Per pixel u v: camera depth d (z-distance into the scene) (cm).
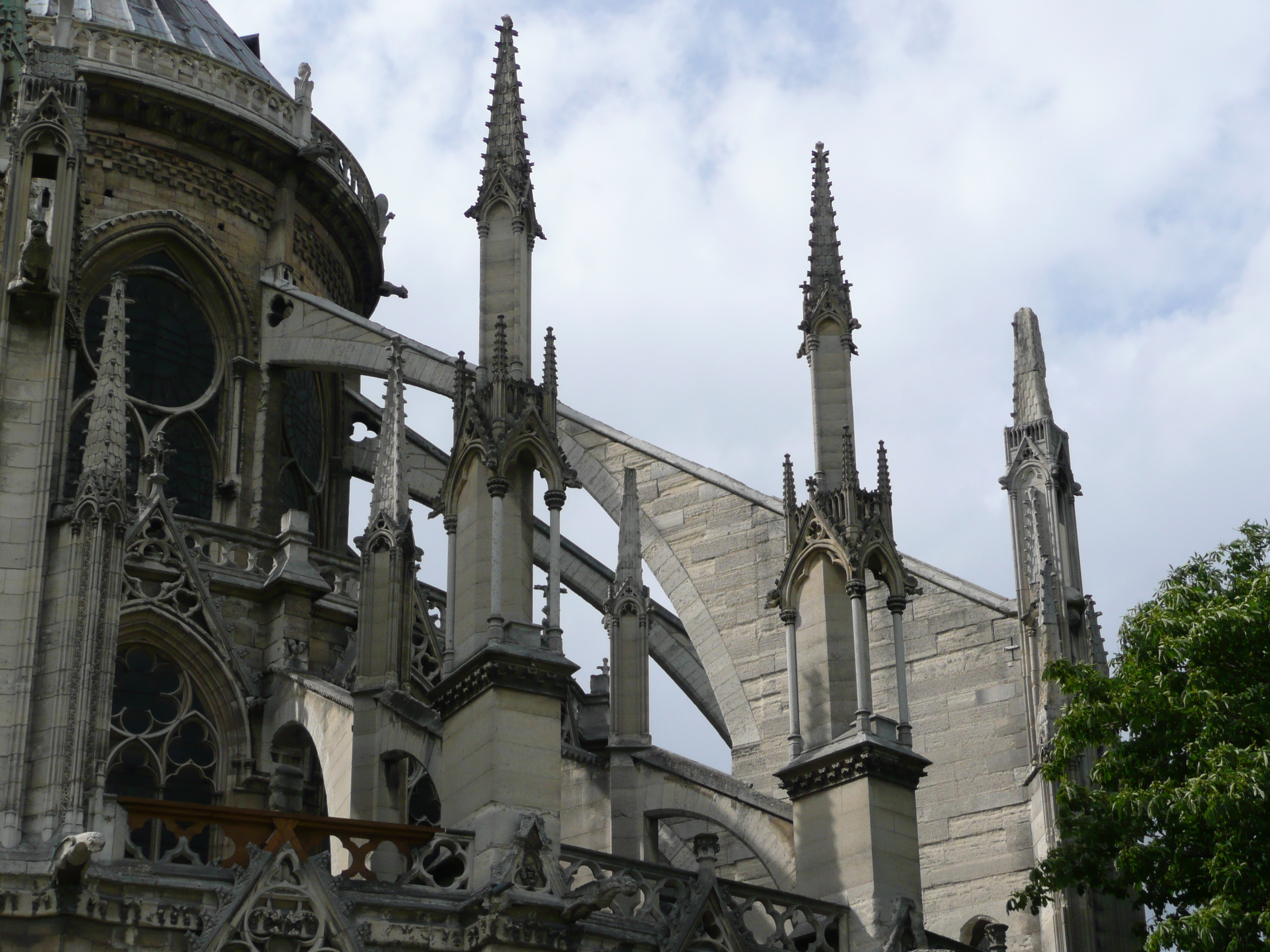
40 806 2534
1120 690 3003
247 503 5025
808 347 3425
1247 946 2703
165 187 5131
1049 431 3875
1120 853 3003
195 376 5075
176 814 2608
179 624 4172
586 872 3170
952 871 3844
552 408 3016
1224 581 3109
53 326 2811
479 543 2925
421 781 4022
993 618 3994
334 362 5097
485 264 3144
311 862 2598
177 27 5622
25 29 3256
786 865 3250
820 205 3556
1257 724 2895
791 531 3325
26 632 2623
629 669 3544
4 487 2702
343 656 4375
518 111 3250
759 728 4119
